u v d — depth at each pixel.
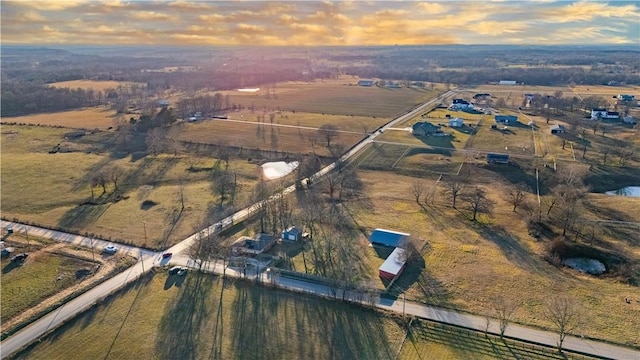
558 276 91.88
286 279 91.25
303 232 112.81
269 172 162.38
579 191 127.06
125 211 126.31
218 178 154.62
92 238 110.25
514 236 109.44
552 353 69.38
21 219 121.50
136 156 180.50
